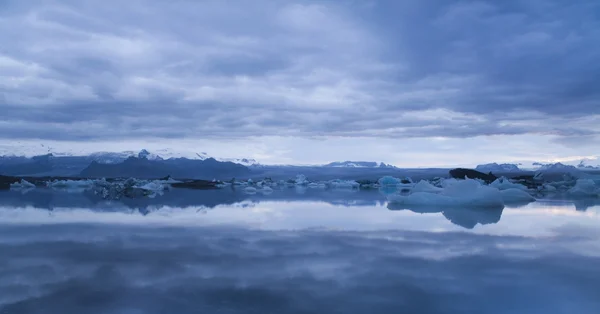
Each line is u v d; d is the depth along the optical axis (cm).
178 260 738
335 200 2180
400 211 1567
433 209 1650
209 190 3366
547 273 650
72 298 533
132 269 674
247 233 1034
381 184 4184
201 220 1292
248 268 679
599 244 883
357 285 585
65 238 966
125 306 502
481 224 1188
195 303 512
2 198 2295
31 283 600
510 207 1734
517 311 488
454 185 1980
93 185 3938
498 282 601
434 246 862
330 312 482
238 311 484
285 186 4391
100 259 748
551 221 1255
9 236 996
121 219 1320
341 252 804
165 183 4353
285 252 805
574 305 508
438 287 577
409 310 488
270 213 1504
